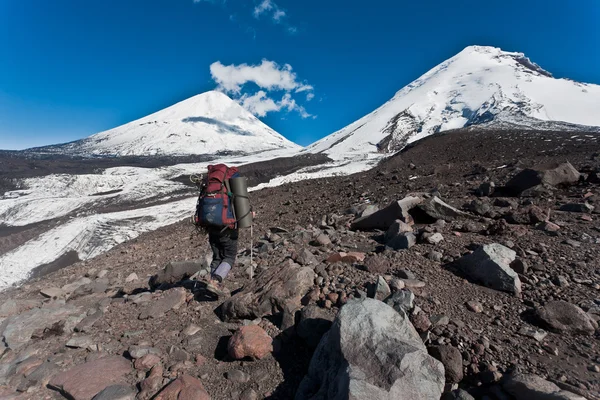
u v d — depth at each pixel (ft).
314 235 22.80
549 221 17.85
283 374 9.36
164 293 15.96
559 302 9.99
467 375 8.26
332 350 8.58
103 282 21.30
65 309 15.25
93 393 9.14
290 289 12.44
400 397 7.04
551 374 7.83
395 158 124.98
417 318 9.92
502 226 17.04
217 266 14.42
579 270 12.22
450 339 9.31
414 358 7.60
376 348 7.95
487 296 11.49
